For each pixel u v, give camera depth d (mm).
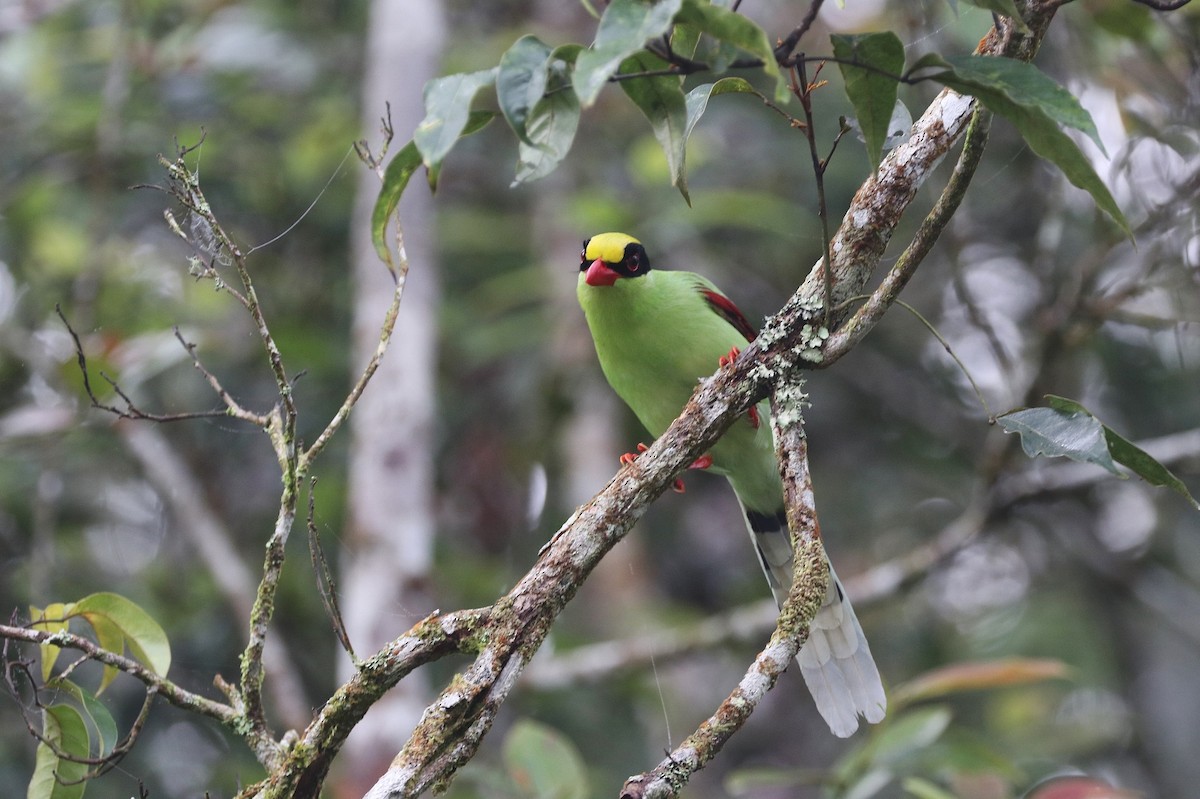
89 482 12172
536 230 14414
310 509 5023
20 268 12344
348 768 9023
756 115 13750
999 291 13195
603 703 12242
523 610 5023
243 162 13273
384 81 11625
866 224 5238
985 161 12008
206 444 12250
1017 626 13922
